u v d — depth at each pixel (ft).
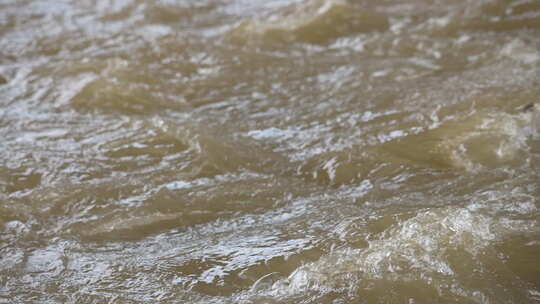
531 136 46.14
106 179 45.11
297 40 69.51
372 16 73.82
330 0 75.51
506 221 36.76
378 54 64.95
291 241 36.91
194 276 34.86
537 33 66.23
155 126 51.55
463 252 34.55
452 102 51.98
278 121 52.70
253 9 79.25
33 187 44.34
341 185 43.32
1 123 53.88
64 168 46.52
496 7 72.90
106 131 51.78
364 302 32.04
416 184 42.47
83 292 34.14
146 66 64.49
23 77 63.10
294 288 33.35
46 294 34.12
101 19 77.51
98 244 38.37
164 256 36.68
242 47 68.49
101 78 60.54
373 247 35.35
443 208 37.76
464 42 65.57
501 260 34.04
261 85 59.93
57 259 36.99
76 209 41.86
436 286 32.63
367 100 54.75
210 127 51.80
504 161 43.83
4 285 34.86
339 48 67.26
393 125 49.85
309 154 47.16
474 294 32.12
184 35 71.87
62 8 81.51
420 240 35.45
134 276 35.14
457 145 46.11
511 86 53.67
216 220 40.16
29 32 74.59
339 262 34.60
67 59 67.05
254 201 41.86
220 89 59.62
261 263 35.32
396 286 32.76
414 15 73.97
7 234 39.47
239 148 48.29
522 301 31.71
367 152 46.52
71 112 55.67
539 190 39.91
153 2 81.30
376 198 41.04
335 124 51.24
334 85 58.59
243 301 32.78
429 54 63.77
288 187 43.32
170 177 45.11
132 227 39.86
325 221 38.63
